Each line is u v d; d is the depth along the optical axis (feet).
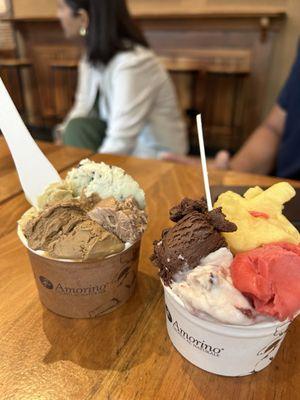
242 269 1.09
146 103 4.77
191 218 1.23
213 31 9.50
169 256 1.19
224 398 1.18
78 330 1.43
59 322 1.47
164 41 10.19
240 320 1.06
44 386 1.19
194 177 2.90
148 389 1.20
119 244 1.34
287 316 1.05
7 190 2.62
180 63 10.23
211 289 1.09
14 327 1.43
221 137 10.57
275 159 4.34
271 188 1.46
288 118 4.02
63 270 1.34
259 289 1.04
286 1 8.60
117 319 1.50
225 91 10.00
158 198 2.53
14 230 2.12
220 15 8.98
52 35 11.73
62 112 12.83
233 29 9.27
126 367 1.28
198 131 1.38
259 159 4.28
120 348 1.35
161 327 1.46
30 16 11.74
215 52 9.73
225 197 1.39
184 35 9.89
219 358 1.21
